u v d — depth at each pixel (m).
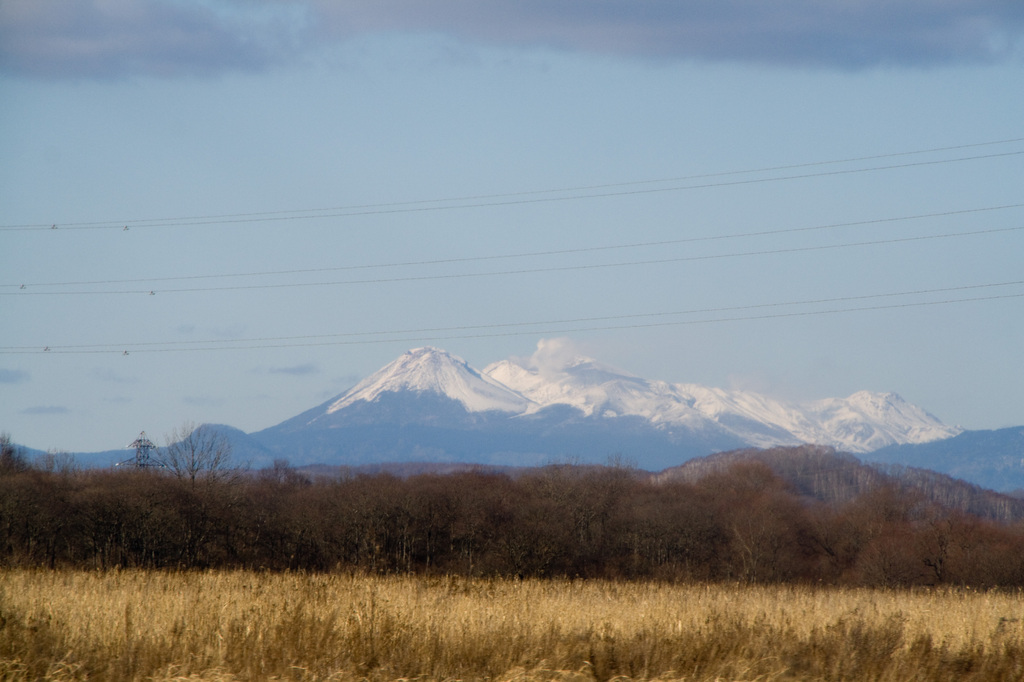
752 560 152.25
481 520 152.38
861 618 47.00
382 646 36.38
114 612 43.12
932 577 149.00
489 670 34.81
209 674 32.75
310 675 33.00
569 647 37.38
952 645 41.78
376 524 147.12
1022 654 39.69
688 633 41.16
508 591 58.47
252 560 142.00
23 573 67.12
